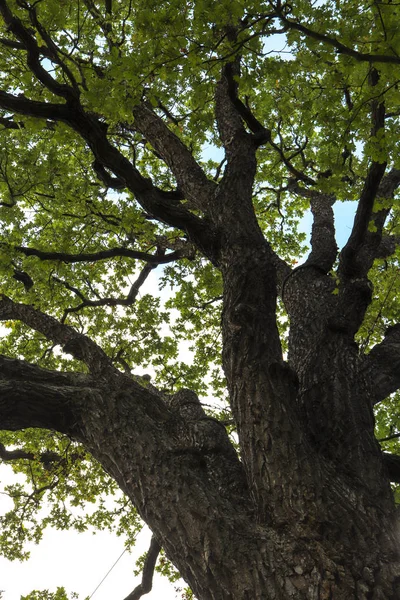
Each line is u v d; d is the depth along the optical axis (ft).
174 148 18.88
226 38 13.21
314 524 9.47
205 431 13.41
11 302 20.04
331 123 12.35
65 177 20.71
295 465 10.26
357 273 14.43
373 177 11.85
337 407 12.19
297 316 16.16
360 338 20.80
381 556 9.10
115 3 16.69
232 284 13.41
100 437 12.32
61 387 13.46
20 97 13.80
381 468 11.18
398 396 27.02
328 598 8.53
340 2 10.57
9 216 20.68
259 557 9.21
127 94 12.49
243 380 11.65
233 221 14.76
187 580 9.92
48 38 13.09
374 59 9.70
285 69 12.31
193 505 10.28
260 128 17.07
